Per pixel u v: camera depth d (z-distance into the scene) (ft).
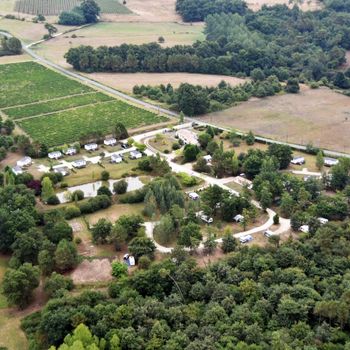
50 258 645.10
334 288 582.35
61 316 536.01
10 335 556.92
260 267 629.10
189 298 595.06
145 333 529.04
